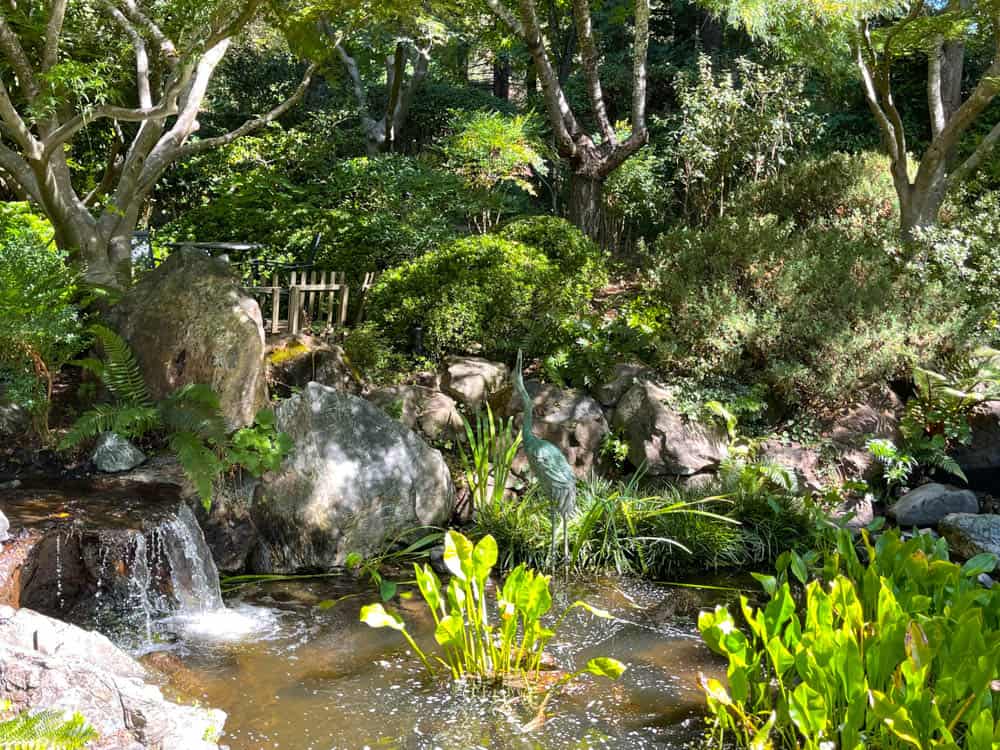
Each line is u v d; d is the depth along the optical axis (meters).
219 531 7.37
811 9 11.15
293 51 9.13
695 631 6.50
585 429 9.23
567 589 7.27
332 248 11.83
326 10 8.88
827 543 7.83
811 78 17.22
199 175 16.12
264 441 7.61
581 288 10.67
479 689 5.44
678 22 20.64
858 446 9.43
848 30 11.20
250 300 8.29
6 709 3.88
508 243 10.54
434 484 8.29
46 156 8.56
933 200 11.66
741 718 4.85
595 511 7.81
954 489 9.06
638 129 12.88
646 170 15.49
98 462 7.71
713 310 9.83
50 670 4.17
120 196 9.75
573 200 13.32
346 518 7.68
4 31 8.10
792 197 13.45
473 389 9.50
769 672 5.57
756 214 13.10
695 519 8.08
